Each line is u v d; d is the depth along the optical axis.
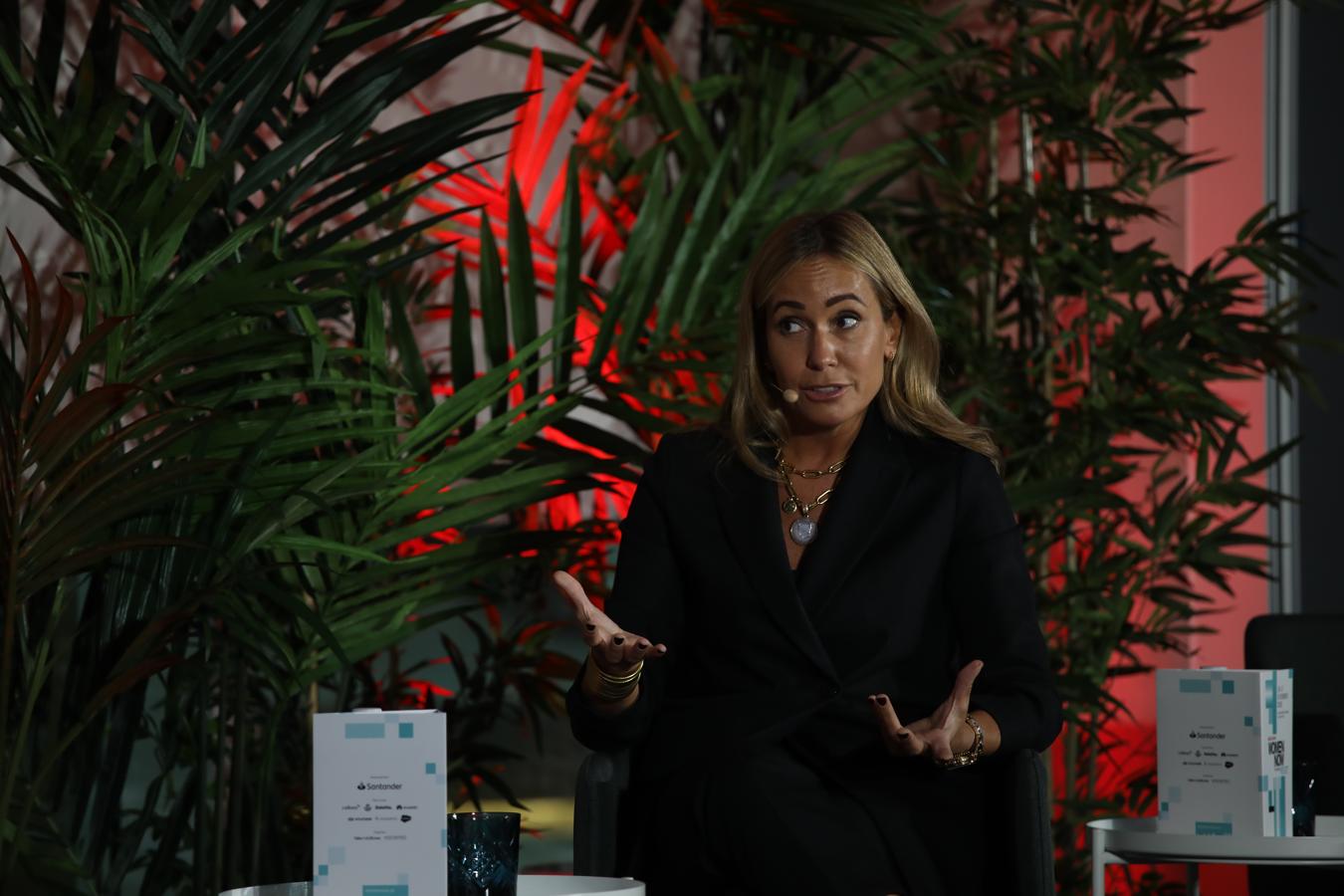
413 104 11.23
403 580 7.90
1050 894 5.52
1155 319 11.41
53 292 9.16
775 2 9.82
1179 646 11.05
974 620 6.07
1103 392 11.12
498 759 9.50
